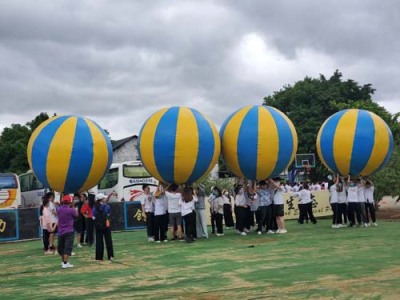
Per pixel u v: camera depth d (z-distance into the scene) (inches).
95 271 427.2
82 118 649.6
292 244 535.2
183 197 602.2
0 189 1034.7
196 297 307.4
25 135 1962.4
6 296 338.6
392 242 518.9
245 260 442.9
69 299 319.6
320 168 1480.1
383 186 807.7
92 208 634.2
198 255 489.1
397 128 1080.8
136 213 855.1
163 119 603.8
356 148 652.1
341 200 695.1
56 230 569.6
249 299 295.7
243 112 633.6
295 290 312.8
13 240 770.2
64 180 624.4
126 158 1931.6
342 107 1373.0
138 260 480.1
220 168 1411.2
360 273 356.8
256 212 663.1
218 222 672.4
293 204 877.2
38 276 417.4
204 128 603.5
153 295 319.3
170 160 592.7
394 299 280.5
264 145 609.0
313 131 1555.1
